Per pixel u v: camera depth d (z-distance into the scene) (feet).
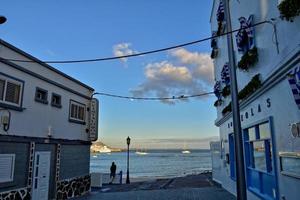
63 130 47.50
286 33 24.06
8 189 35.17
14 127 36.11
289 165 24.50
